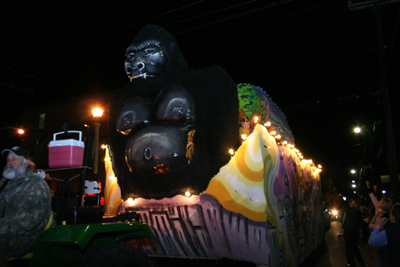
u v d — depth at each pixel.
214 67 4.34
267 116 5.65
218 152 4.10
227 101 4.22
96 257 2.04
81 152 3.12
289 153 5.65
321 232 8.74
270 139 4.52
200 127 4.12
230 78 4.34
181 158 3.91
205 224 4.00
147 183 4.30
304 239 5.95
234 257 4.01
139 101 4.33
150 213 4.34
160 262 4.71
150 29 4.29
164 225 4.27
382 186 19.58
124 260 2.13
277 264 3.96
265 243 3.71
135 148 4.02
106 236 2.42
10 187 2.63
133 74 4.18
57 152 3.07
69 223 2.58
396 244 3.75
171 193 4.19
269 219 3.83
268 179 4.05
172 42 4.29
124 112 4.34
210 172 4.09
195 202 4.02
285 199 4.71
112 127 4.77
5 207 2.58
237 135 4.29
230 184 3.95
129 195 4.60
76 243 2.02
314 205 7.64
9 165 2.66
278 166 4.59
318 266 7.43
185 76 4.21
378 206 4.66
